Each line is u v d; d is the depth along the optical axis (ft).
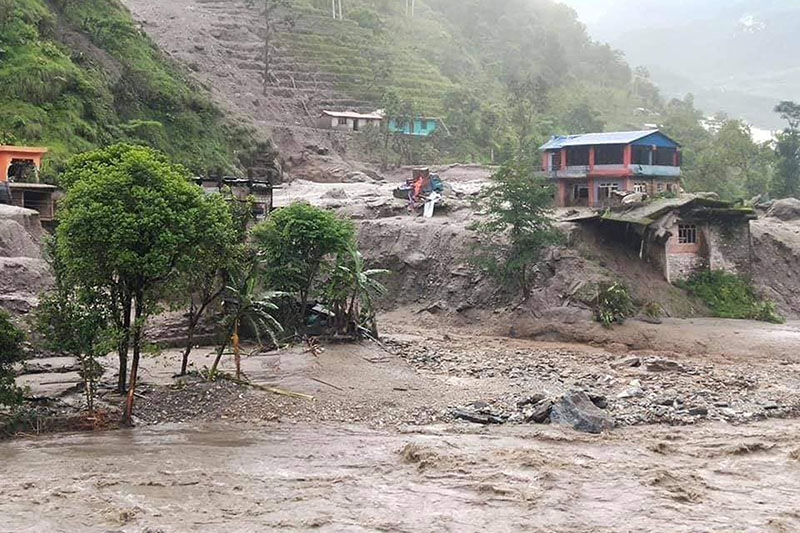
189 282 98.32
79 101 232.12
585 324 151.94
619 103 522.06
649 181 200.64
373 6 506.07
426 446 82.84
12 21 235.81
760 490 71.61
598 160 200.54
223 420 95.25
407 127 346.33
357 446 84.79
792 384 117.91
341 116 343.87
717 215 175.11
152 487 70.90
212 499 67.97
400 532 61.26
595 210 185.98
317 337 128.16
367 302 133.69
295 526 62.08
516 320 158.40
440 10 580.30
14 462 77.66
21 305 122.83
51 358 116.78
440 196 208.95
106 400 97.71
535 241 155.74
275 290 127.54
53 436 87.97
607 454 82.17
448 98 382.42
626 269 168.14
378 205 213.66
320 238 127.95
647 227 170.60
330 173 302.86
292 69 385.09
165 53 302.04
